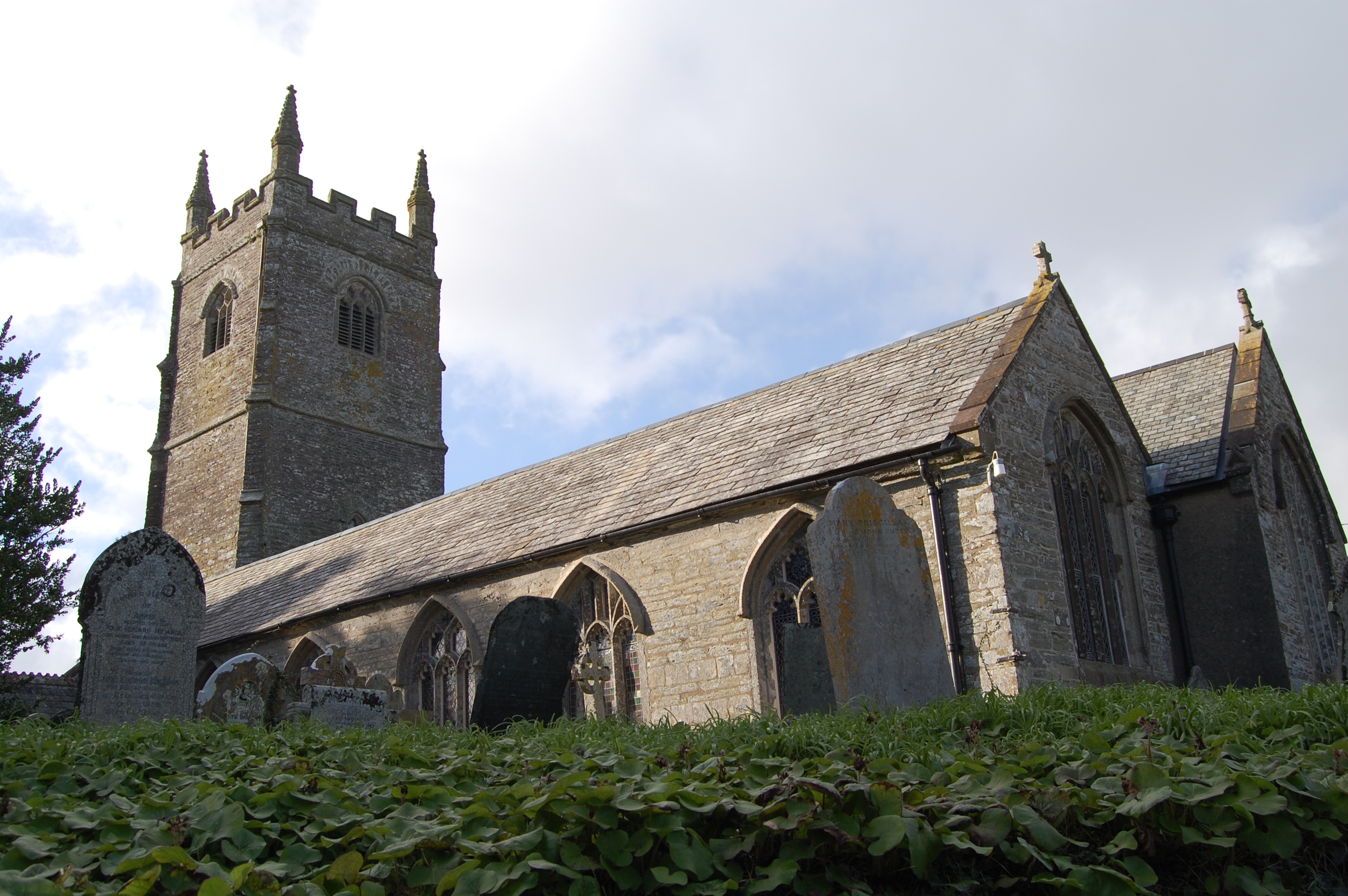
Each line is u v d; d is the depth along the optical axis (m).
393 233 44.19
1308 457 20.33
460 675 19.66
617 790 5.21
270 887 4.75
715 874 5.03
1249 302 20.38
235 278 40.88
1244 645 16.28
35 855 4.85
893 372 17.34
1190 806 5.34
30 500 22.19
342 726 13.77
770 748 6.87
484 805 5.46
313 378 39.53
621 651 17.11
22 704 20.62
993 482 13.52
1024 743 6.74
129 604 13.52
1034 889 5.29
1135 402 20.59
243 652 24.70
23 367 24.11
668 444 20.30
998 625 13.01
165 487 40.72
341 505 38.91
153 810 5.57
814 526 9.66
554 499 21.05
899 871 5.34
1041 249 17.14
